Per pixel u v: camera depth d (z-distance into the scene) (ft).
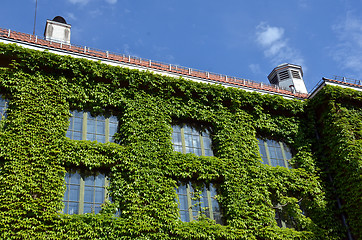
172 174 57.36
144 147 57.41
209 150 64.23
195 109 65.26
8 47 56.44
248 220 57.00
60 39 78.69
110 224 49.73
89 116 59.06
